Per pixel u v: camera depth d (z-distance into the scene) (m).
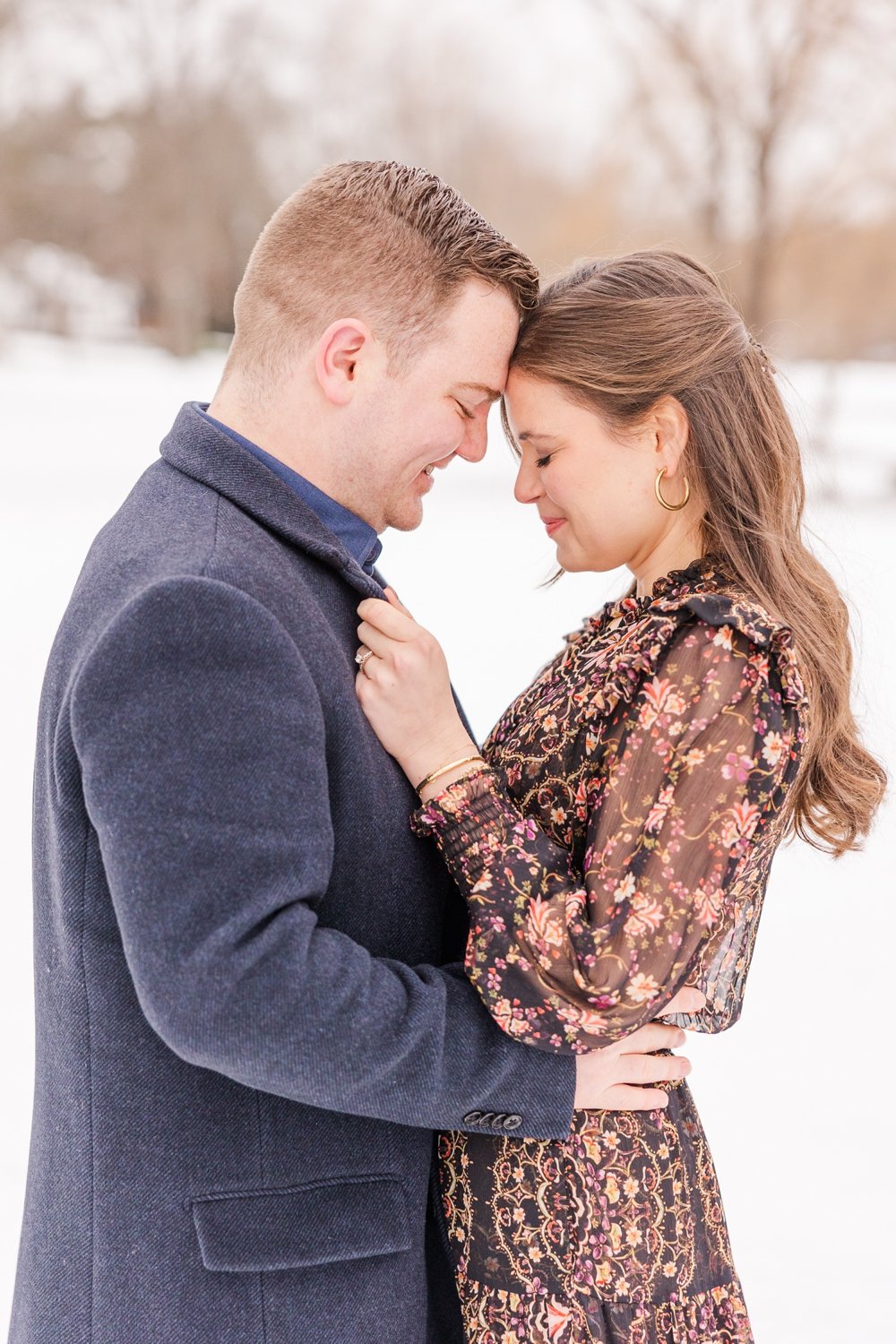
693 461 1.46
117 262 30.53
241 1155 1.25
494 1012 1.25
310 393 1.40
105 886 1.24
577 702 1.39
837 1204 2.61
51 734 1.26
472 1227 1.39
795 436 1.49
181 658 1.12
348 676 1.31
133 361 31.47
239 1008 1.10
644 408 1.43
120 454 15.75
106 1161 1.25
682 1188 1.41
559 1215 1.36
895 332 20.00
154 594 1.12
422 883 1.38
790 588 1.43
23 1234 1.37
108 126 27.84
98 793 1.11
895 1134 2.84
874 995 3.40
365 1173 1.30
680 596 1.43
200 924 1.10
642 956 1.24
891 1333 2.27
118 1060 1.25
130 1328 1.24
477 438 1.50
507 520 11.34
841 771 1.49
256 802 1.12
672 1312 1.38
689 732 1.28
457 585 8.05
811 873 4.20
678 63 17.89
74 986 1.26
